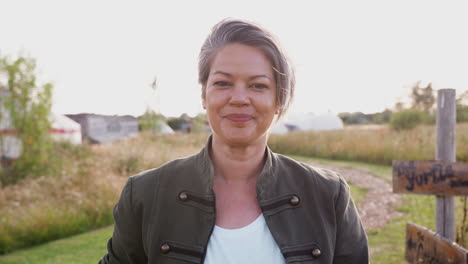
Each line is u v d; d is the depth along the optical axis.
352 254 1.35
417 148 14.16
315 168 1.41
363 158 15.69
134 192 1.36
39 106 9.80
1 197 7.19
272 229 1.24
